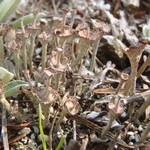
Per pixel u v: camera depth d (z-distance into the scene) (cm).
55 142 11
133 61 10
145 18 18
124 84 12
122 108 10
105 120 11
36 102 11
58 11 18
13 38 12
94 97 12
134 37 14
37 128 11
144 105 11
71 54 13
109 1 19
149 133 11
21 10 16
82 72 13
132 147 11
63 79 12
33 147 11
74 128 11
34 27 12
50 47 14
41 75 11
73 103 10
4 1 14
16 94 12
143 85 13
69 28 12
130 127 12
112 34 15
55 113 11
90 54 14
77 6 18
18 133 11
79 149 10
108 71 14
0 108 12
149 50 13
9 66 13
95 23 12
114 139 10
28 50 13
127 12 18
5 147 10
